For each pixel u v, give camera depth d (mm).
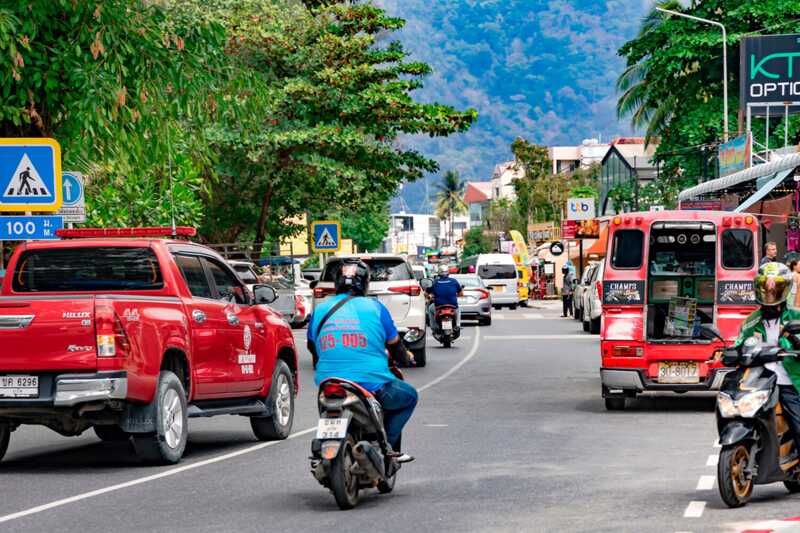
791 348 14328
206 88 27859
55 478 17688
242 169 65188
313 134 62281
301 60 64125
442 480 16734
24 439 23625
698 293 28250
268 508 14734
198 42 27797
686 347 25484
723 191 52531
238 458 19594
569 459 18641
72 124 26641
